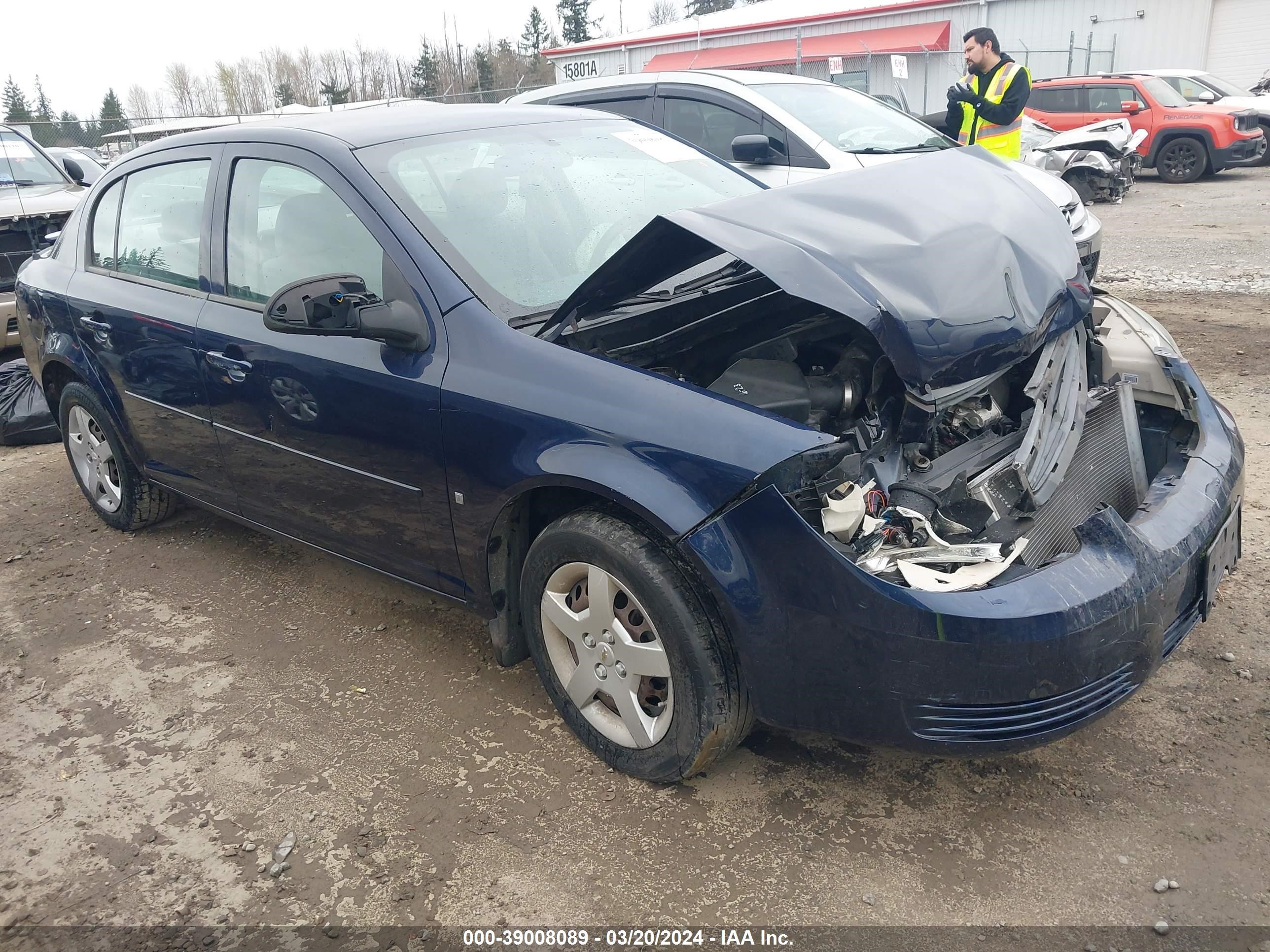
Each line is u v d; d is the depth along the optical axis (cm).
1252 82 2114
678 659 249
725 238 244
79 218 449
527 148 351
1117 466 300
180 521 487
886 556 234
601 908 235
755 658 238
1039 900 228
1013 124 788
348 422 309
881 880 237
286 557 440
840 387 282
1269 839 239
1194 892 226
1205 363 618
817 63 2298
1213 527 263
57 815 281
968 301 255
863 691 230
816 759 281
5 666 363
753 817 260
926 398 265
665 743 261
